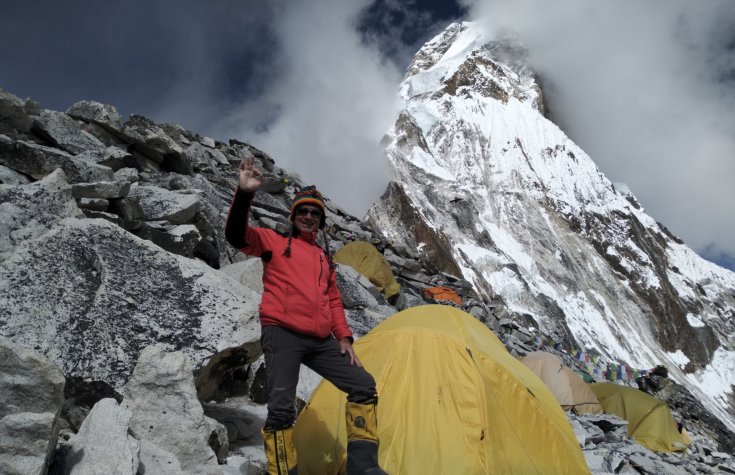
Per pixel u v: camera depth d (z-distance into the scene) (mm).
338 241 20375
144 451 3570
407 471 4934
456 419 5270
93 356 4266
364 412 3795
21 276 4617
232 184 18109
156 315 4809
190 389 4012
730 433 29984
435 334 5879
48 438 3037
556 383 13188
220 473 3854
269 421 3742
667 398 27406
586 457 7961
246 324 5125
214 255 9609
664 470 8508
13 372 3166
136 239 5504
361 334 10188
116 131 12844
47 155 8297
